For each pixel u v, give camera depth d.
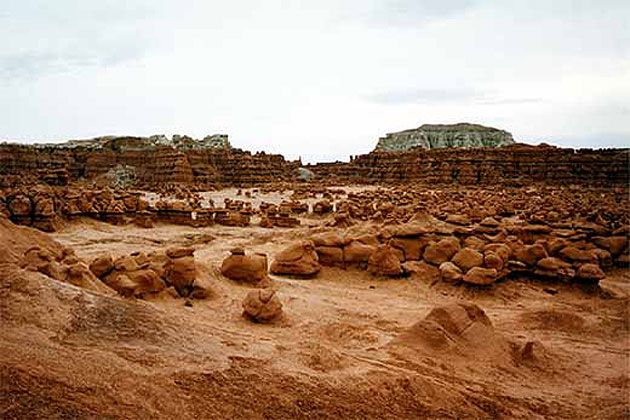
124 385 6.56
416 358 10.98
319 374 8.80
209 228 38.38
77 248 26.09
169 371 7.50
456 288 20.22
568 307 18.92
